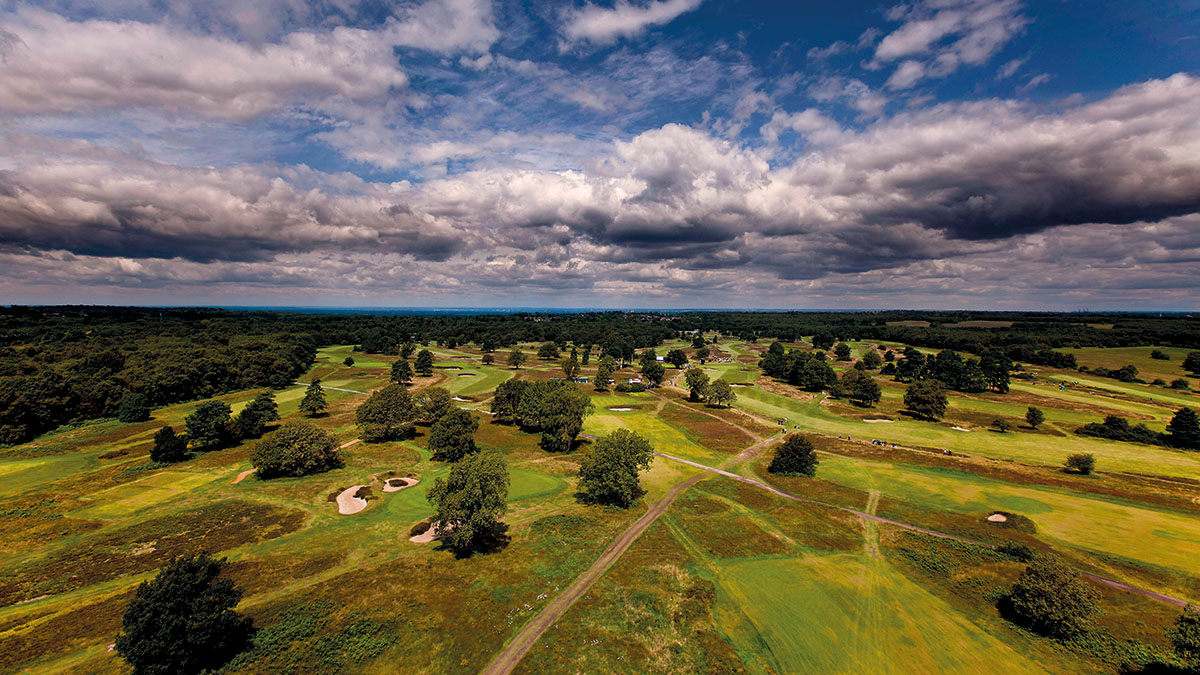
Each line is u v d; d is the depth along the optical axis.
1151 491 70.62
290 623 39.81
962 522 60.53
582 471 68.88
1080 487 72.31
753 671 35.84
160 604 33.47
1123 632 39.41
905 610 43.12
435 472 79.12
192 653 34.12
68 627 39.03
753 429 110.75
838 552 53.38
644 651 37.62
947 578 48.12
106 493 67.31
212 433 87.81
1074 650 37.78
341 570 48.41
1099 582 46.75
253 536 55.53
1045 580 40.53
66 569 48.03
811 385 157.88
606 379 154.25
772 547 54.44
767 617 42.09
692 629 40.34
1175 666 35.34
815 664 36.53
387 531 57.38
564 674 35.09
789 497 70.25
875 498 69.19
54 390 99.88
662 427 111.00
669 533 58.06
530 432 106.25
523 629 40.03
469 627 40.06
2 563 48.91
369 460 84.31
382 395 98.94
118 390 111.12
